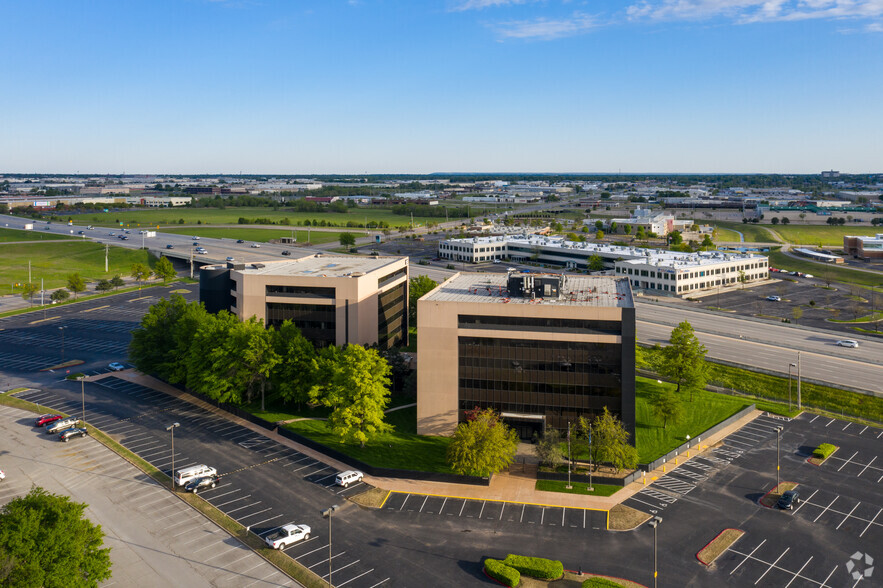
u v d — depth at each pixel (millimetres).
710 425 120000
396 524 85938
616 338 106438
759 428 119750
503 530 84562
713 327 190750
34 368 155250
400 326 168125
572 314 107750
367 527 85125
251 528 84625
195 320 136375
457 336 111938
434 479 98875
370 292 146125
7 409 127375
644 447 110438
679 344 133625
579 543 81438
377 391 108688
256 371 123562
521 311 109500
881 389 135000
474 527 85312
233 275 148875
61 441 111750
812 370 149000
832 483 97500
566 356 108688
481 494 94625
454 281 136250
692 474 101125
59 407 128250
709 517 87812
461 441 96688
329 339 142000
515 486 97250
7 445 110125
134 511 88750
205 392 124500
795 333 184000
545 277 119125
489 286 130250
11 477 98500
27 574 59344
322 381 119250
